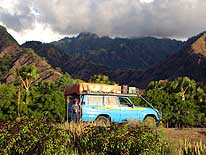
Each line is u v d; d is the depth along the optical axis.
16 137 9.73
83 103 17.14
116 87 17.78
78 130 11.88
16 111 19.88
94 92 17.31
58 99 20.59
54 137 9.84
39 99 20.80
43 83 56.88
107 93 17.55
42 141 9.74
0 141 9.77
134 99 21.12
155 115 18.20
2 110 19.83
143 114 17.94
